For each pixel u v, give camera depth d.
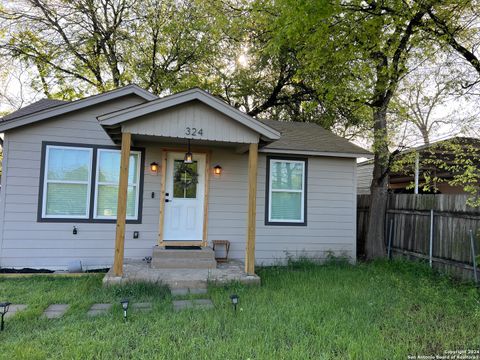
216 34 13.02
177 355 2.80
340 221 7.93
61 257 6.54
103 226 6.77
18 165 6.43
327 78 8.47
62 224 6.58
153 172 7.05
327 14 6.12
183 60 14.20
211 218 7.30
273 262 7.53
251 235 5.73
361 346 3.06
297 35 6.70
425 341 3.27
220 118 5.63
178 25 13.44
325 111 14.12
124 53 13.80
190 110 5.52
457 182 5.85
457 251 5.96
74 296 4.59
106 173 6.86
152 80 13.87
